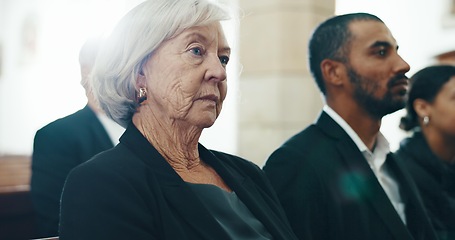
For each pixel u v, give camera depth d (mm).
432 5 5414
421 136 2291
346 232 1591
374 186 1651
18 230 2877
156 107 1276
